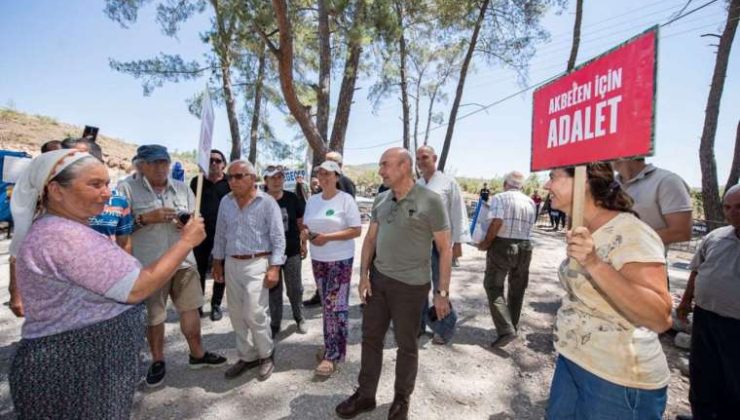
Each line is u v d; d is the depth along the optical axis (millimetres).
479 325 4117
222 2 8547
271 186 3848
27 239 1323
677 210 2611
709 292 2314
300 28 12125
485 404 2701
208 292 4992
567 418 1607
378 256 2516
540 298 5090
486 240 3488
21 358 1333
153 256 2785
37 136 20000
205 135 1967
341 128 9797
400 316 2400
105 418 1421
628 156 1175
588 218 1511
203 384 2875
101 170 1436
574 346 1533
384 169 2408
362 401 2504
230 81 12891
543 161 1626
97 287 1325
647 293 1229
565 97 1483
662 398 1434
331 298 3086
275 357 3322
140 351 1608
